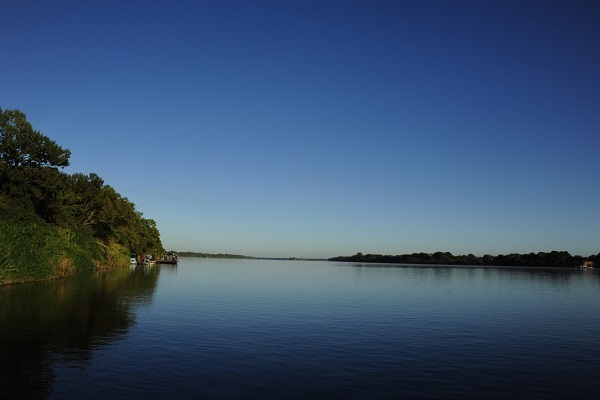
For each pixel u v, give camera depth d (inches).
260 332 778.2
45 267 1764.3
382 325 902.4
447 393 460.1
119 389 428.8
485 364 592.1
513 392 471.5
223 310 1055.6
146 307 1052.5
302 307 1174.3
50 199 2090.3
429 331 845.8
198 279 2327.8
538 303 1475.1
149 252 5221.5
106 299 1175.0
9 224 1592.0
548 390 481.1
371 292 1772.9
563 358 638.5
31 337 654.5
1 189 1968.5
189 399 407.5
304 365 554.9
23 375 466.0
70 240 2297.0
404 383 490.6
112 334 703.7
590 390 482.9
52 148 2215.8
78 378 460.8
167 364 531.2
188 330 768.3
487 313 1157.7
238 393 432.8
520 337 807.1
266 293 1589.6
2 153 2106.3
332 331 812.6
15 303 1021.2
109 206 3093.0
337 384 478.0
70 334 687.1
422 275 3855.8
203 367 524.4
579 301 1571.1
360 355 622.2
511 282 2901.1
